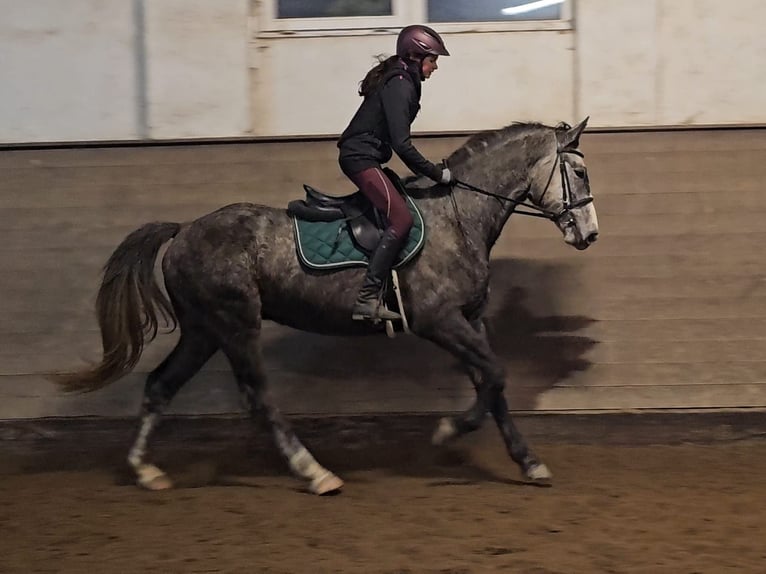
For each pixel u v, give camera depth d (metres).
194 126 6.99
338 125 7.02
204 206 6.67
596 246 6.46
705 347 6.13
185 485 5.20
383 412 5.98
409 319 4.88
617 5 6.87
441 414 5.94
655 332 6.19
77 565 3.92
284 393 6.06
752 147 6.80
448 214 4.93
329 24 7.03
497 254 6.43
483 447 5.85
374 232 4.84
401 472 5.40
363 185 4.78
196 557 3.98
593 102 6.93
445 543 4.11
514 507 4.63
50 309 6.38
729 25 6.88
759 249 6.43
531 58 6.98
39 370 6.18
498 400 5.00
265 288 4.92
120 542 4.20
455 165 5.03
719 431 5.93
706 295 6.29
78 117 7.03
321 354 6.13
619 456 5.66
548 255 6.43
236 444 5.95
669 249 6.45
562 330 6.21
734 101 6.92
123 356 4.94
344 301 4.86
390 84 4.76
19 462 5.75
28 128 7.05
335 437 5.95
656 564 3.83
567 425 5.96
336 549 4.06
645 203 6.60
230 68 6.96
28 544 4.19
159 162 6.88
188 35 6.94
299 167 6.79
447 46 6.99
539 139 4.96
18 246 6.60
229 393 6.05
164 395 5.12
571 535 4.20
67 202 6.74
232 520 4.50
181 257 4.91
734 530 4.25
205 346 5.06
